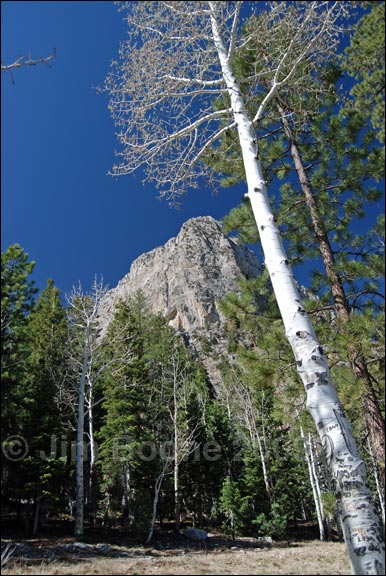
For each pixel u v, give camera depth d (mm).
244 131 6930
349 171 9984
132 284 133250
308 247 10375
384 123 12914
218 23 7824
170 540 18641
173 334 41281
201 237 119750
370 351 7473
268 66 8312
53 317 25344
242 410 31406
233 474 28109
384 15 13438
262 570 6621
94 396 25547
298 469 30828
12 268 19297
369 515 3984
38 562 10570
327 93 9656
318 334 8625
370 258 9281
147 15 7754
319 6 7270
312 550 11766
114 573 6973
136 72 7816
